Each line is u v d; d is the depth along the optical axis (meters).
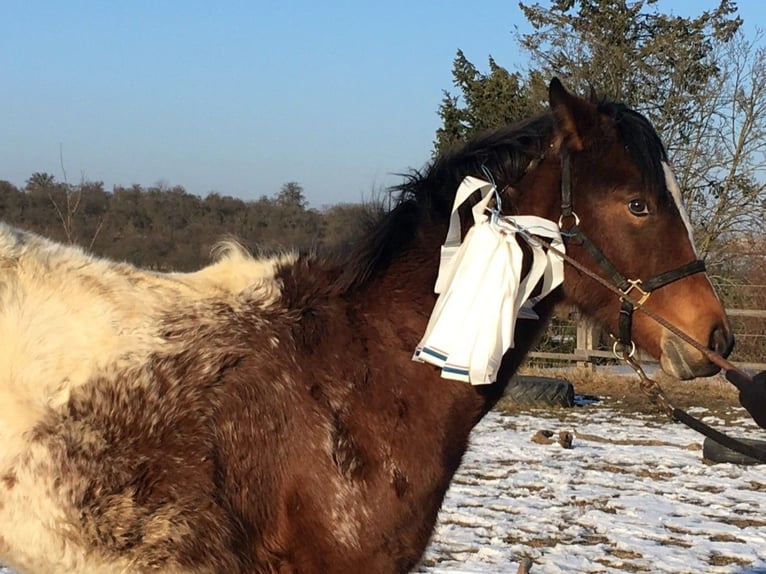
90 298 2.92
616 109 3.28
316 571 2.88
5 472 2.70
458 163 3.29
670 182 3.20
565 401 13.12
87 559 2.73
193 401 2.83
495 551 5.94
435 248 3.21
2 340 2.77
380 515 2.89
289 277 3.16
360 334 3.04
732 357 15.70
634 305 3.19
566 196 3.20
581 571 5.59
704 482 8.18
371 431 2.92
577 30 18.47
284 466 2.86
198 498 2.76
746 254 18.08
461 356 2.94
